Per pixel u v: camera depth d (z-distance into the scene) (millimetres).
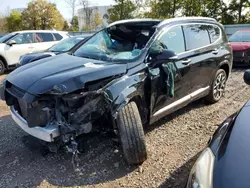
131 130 3061
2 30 37281
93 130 3238
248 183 1668
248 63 9164
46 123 2871
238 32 10570
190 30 4527
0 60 10203
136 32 4129
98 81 3016
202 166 1962
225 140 2109
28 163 3365
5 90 3365
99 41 4238
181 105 4305
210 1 27141
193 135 4031
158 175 3068
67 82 2846
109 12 27328
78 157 3439
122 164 3293
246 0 26531
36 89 2844
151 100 3564
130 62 3436
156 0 26250
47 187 2904
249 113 2428
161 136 4004
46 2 35125
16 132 4234
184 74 4184
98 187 2889
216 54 5082
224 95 6039
